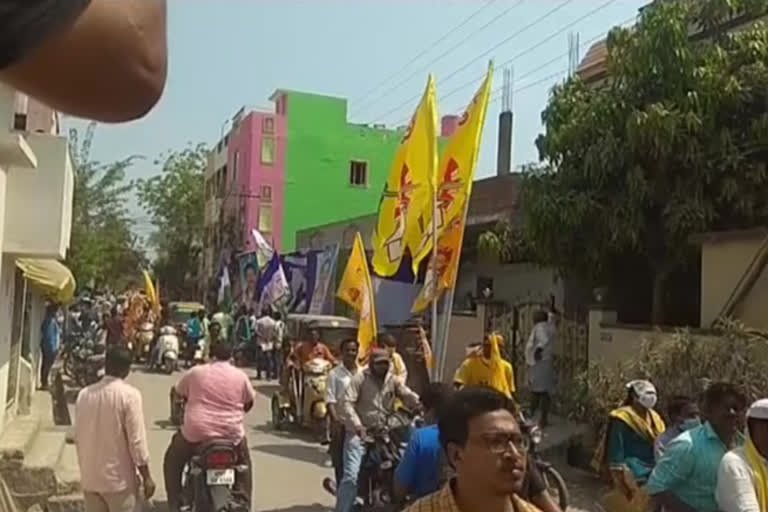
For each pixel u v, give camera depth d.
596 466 7.00
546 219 12.11
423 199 9.35
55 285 14.09
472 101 9.06
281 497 9.38
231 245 43.44
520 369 15.27
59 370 15.19
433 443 4.66
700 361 9.12
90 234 37.00
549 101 13.05
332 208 42.84
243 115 43.91
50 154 9.08
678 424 6.04
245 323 24.77
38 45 0.66
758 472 4.12
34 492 8.42
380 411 7.46
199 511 6.80
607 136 11.49
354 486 7.26
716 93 10.88
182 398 7.40
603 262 12.35
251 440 13.08
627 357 11.19
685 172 10.96
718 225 11.41
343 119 43.31
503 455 2.68
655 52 11.16
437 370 8.98
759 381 8.58
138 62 0.73
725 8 11.45
